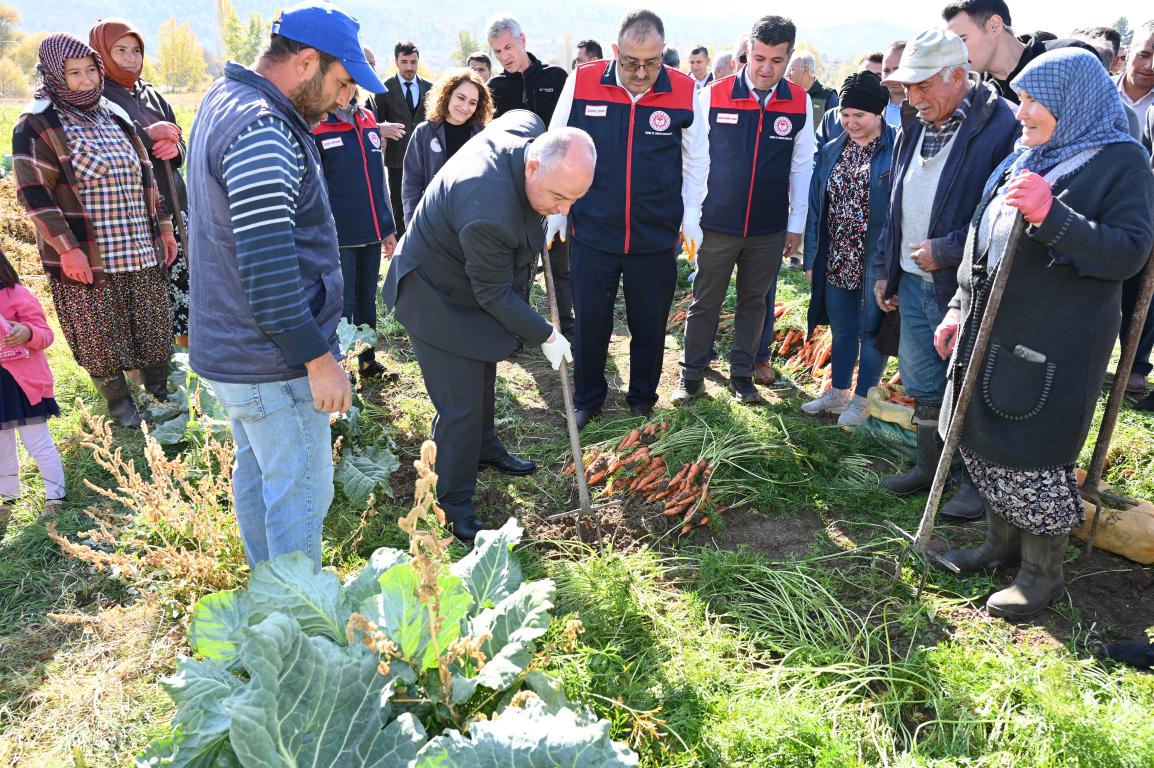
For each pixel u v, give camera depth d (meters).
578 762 1.88
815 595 3.23
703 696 2.65
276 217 2.30
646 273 4.57
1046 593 3.06
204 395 4.44
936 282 3.62
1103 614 3.10
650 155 4.32
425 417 4.83
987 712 2.56
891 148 4.31
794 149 4.79
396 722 2.05
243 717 1.86
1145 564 3.38
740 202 4.68
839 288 4.73
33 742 2.54
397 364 5.80
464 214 3.07
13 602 3.21
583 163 2.98
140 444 4.41
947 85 3.38
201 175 2.39
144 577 3.20
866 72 4.37
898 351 4.23
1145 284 3.00
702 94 4.78
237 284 2.47
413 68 8.09
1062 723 2.37
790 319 6.24
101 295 4.32
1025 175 2.50
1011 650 2.86
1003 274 2.65
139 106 4.68
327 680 2.01
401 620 2.26
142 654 2.92
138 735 2.57
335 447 3.86
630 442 4.34
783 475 4.16
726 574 3.36
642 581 3.31
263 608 2.35
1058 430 2.79
